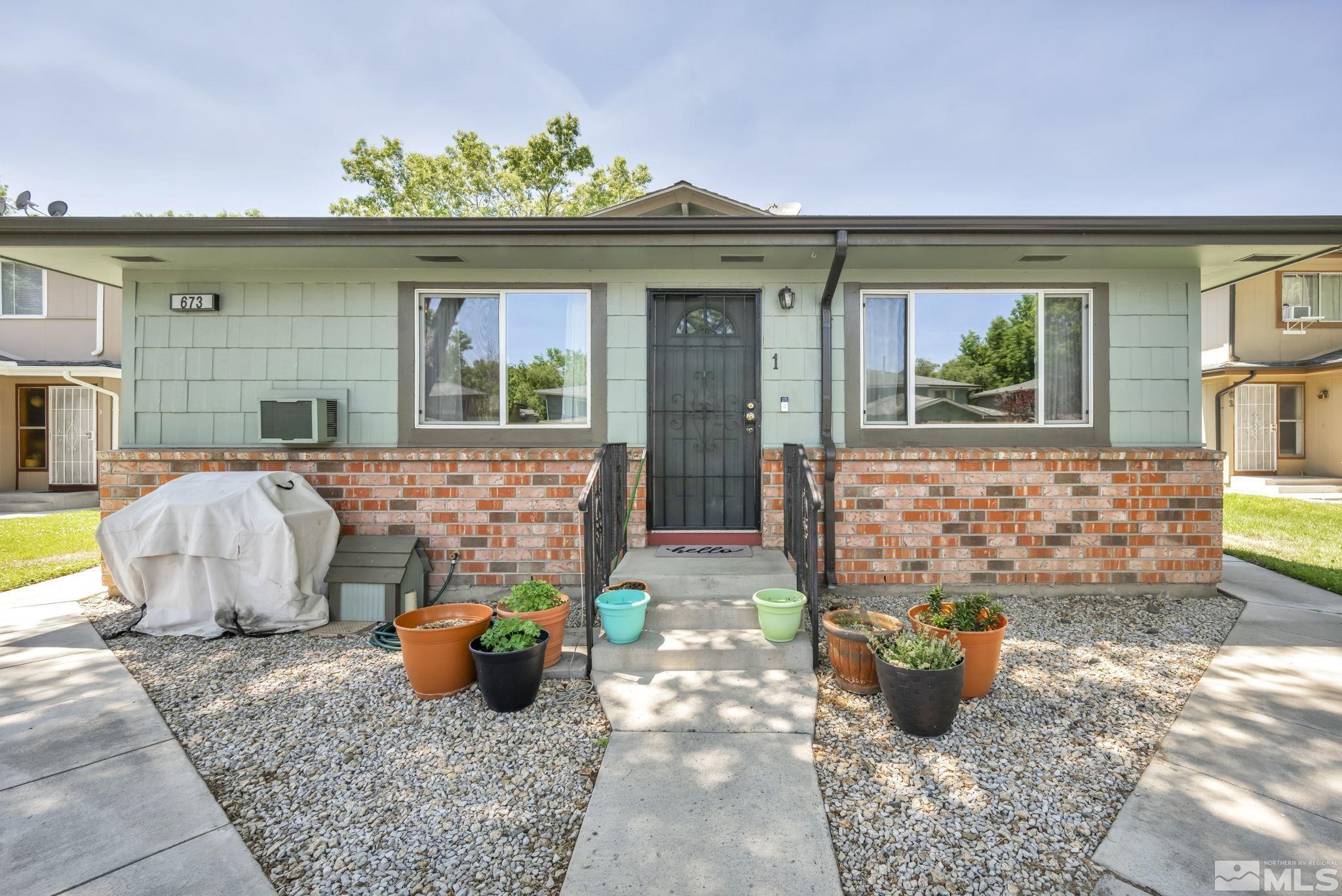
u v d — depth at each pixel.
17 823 2.26
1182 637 4.24
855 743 2.85
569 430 5.38
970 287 5.36
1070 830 2.21
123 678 3.61
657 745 2.83
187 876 1.99
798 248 4.60
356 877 2.00
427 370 5.48
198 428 5.45
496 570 5.15
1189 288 5.33
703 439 5.51
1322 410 12.56
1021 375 5.40
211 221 4.32
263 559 4.40
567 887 1.93
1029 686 3.46
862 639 3.24
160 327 5.43
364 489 5.18
